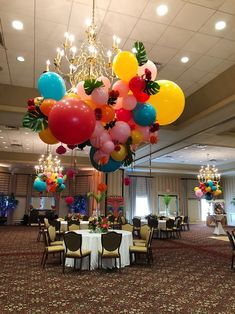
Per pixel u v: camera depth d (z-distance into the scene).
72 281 4.71
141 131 3.02
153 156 13.53
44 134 2.97
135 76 2.70
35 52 5.39
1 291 4.15
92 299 3.86
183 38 4.93
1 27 4.65
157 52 5.37
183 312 3.46
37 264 5.95
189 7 4.16
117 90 2.76
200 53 5.41
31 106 2.85
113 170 3.20
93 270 5.48
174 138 9.77
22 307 3.54
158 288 4.39
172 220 11.15
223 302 3.82
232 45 5.15
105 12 4.26
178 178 19.66
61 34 4.81
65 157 15.15
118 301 3.80
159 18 4.40
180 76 6.35
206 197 12.15
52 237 6.68
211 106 6.64
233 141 10.66
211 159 15.59
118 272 5.35
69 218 10.89
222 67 5.94
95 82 2.53
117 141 2.83
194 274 5.29
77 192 16.80
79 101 2.36
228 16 4.36
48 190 9.07
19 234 11.40
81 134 2.32
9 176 16.78
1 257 6.65
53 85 2.77
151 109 2.80
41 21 4.49
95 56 3.83
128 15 4.33
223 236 11.88
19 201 16.92
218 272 5.45
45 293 4.08
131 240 6.36
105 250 5.57
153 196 18.59
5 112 6.86
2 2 4.08
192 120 7.50
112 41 4.92
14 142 12.16
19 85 6.79
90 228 6.49
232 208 19.11
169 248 8.47
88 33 4.00
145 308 3.57
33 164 14.83
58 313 3.37
